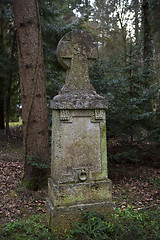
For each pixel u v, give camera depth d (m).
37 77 5.28
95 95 3.49
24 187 5.06
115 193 4.95
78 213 3.20
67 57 3.47
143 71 6.69
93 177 3.39
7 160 7.65
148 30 10.38
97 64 6.35
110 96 6.40
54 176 3.35
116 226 3.04
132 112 6.51
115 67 6.94
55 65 9.41
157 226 3.07
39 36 5.29
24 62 5.20
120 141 6.86
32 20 5.18
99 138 3.48
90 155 3.41
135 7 10.09
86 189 3.31
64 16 12.39
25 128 5.27
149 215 3.53
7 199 4.47
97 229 2.89
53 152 3.47
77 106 3.31
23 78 5.24
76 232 2.96
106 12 11.23
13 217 3.72
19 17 5.17
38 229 3.15
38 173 5.27
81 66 3.54
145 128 6.62
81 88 3.52
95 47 3.62
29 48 5.18
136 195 4.79
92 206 3.28
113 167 6.31
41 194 4.79
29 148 5.27
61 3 10.91
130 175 5.96
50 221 3.17
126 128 6.45
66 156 3.29
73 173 3.30
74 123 3.35
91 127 3.44
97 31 11.93
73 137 3.34
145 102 6.45
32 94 5.18
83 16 9.87
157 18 10.25
